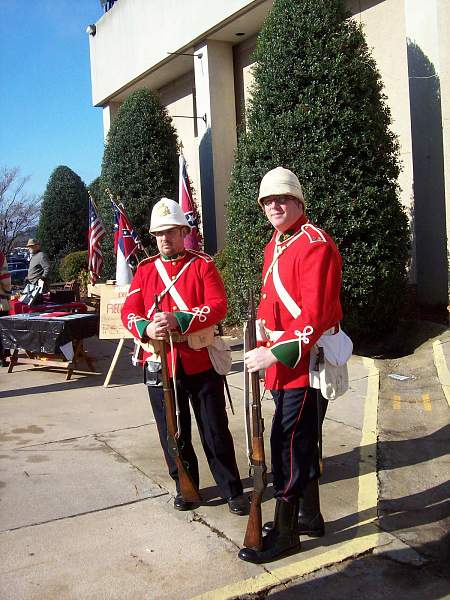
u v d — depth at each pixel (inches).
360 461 179.6
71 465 181.0
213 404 148.3
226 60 531.2
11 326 292.7
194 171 608.4
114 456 187.8
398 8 378.9
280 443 128.2
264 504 155.6
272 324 127.3
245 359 122.6
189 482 146.9
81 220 772.6
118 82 653.3
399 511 150.3
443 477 168.4
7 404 248.8
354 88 301.9
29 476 173.2
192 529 142.0
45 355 310.3
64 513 150.3
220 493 157.2
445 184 320.5
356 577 124.0
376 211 297.4
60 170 778.8
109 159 518.3
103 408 239.9
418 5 350.0
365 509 150.7
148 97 514.3
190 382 148.3
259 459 126.3
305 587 120.6
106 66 676.7
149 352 149.7
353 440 196.1
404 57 379.2
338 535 138.9
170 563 127.9
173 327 140.4
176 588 119.5
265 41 315.6
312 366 125.9
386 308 308.3
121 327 278.2
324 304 119.1
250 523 128.1
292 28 306.2
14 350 304.5
